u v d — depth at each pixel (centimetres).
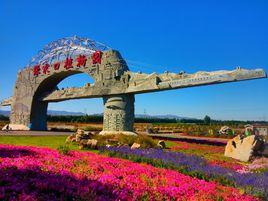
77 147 2320
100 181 900
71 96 4438
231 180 1230
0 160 1061
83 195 739
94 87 4003
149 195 840
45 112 5309
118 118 3722
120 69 3794
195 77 3105
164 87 3306
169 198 860
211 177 1299
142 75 3575
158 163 1563
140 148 2144
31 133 4016
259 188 1080
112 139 2533
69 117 9356
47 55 4891
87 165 1175
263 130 4603
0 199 661
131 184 919
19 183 761
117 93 3741
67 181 845
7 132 4072
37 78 5044
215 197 934
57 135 3659
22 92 5362
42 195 724
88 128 5466
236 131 5891
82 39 4322
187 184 1038
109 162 1339
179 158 1678
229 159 2269
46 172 933
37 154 1437
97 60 4003
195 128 7194
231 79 2842
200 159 1755
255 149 2247
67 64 4450
